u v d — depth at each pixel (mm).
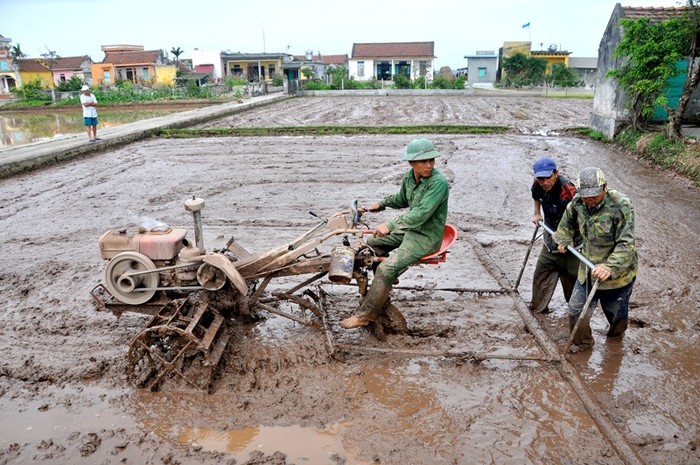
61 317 5590
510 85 50031
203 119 23922
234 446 3713
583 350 4852
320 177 12094
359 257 4742
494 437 3750
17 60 58188
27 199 10609
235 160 14445
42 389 4395
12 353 4910
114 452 3666
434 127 19516
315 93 42844
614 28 16781
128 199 10477
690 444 3662
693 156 12156
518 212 9297
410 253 4520
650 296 5902
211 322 4781
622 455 3508
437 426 3867
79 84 46156
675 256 7070
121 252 4715
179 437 3812
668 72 13906
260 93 43625
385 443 3703
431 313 5590
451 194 10523
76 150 15297
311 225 8594
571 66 58406
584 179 4219
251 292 5180
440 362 4684
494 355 4559
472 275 6605
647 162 13539
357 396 4215
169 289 4711
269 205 9844
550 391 4262
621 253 4289
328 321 5352
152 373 4453
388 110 28375
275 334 5133
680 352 4816
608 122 17062
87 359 4785
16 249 7723
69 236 8273
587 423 3885
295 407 4098
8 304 5922
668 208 9469
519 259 7105
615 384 4348
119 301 4797
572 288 5480
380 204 4973
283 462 3531
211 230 8414
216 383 4395
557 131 19219
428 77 58656
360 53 59719
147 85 53594
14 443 3758
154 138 19078
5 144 19797
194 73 58688
